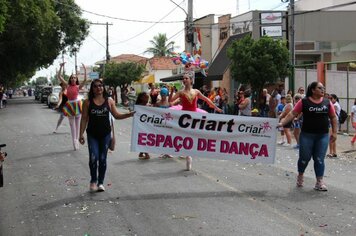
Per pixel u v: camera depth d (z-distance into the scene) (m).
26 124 22.36
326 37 32.00
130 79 51.22
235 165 11.03
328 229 6.12
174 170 10.27
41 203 7.45
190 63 26.20
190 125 8.95
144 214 6.81
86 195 7.93
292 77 23.78
